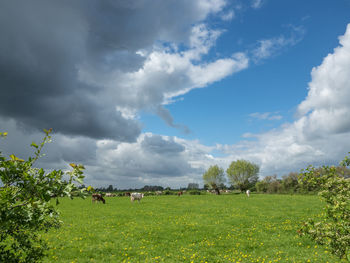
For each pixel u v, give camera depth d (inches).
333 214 270.5
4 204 169.2
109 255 522.6
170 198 2190.0
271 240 624.7
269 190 3174.2
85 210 1217.4
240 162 3599.9
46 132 198.8
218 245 593.6
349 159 283.0
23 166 182.5
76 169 184.5
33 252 217.2
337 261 446.6
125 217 988.6
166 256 520.7
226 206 1337.4
